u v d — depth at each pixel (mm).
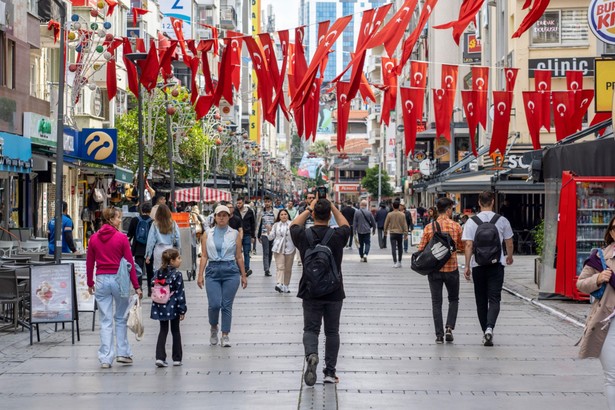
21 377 16922
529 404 14500
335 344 15984
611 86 30797
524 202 57000
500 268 20500
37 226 51719
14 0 40562
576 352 19547
